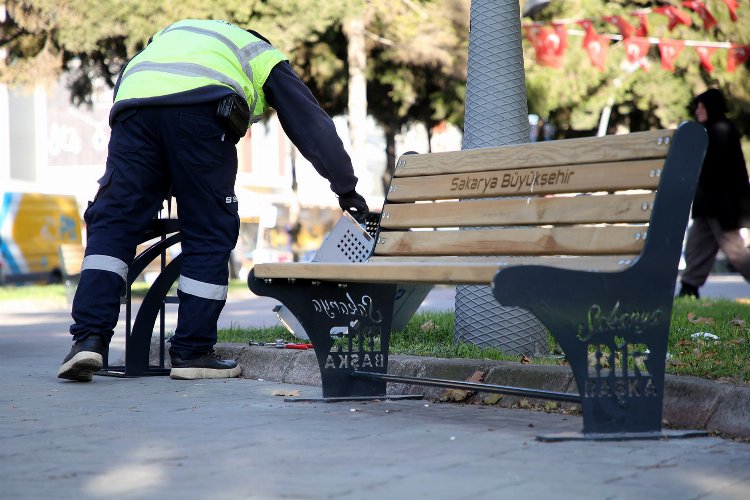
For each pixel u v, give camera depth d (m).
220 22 8.86
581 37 33.44
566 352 5.72
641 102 35.56
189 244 8.85
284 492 4.49
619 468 5.04
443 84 33.06
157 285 9.13
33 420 6.52
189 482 4.70
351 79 30.67
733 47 29.89
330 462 5.16
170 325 17.61
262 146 73.50
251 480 4.73
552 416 6.71
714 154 16.97
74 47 28.17
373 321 7.58
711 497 4.44
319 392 7.92
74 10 27.84
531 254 6.64
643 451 5.49
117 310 8.66
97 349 8.49
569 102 34.69
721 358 7.76
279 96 8.51
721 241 17.05
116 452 5.43
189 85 8.46
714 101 17.00
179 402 7.39
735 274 48.75
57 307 25.58
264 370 8.98
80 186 50.31
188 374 8.81
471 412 6.92
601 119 39.12
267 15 27.84
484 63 9.55
